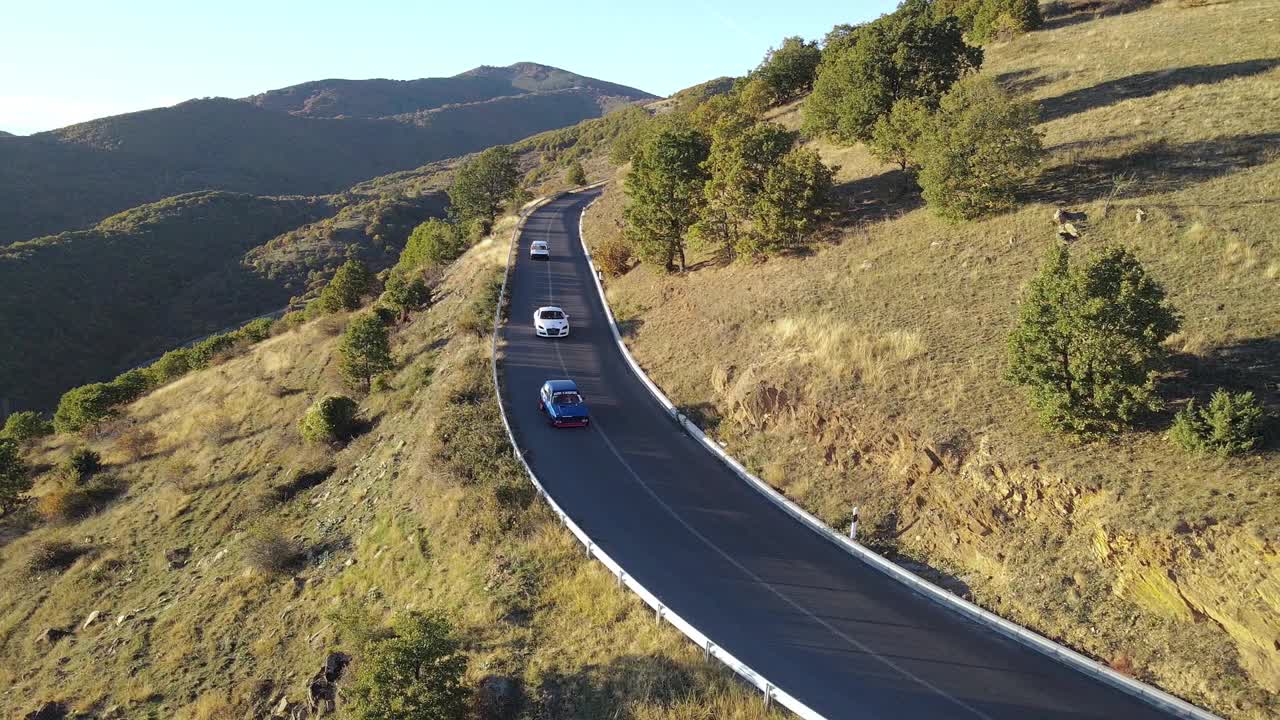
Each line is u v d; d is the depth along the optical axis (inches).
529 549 635.5
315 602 714.2
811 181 1074.1
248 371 1628.9
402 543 733.3
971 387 655.8
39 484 1338.6
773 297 996.6
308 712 549.0
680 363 1011.3
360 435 1103.0
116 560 965.2
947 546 580.1
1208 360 591.2
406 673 453.7
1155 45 1419.8
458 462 799.7
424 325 1503.4
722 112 1927.9
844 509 655.1
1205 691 411.5
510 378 1048.2
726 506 700.7
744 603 544.4
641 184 1295.5
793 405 759.1
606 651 501.7
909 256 952.3
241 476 1112.2
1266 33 1285.7
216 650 691.4
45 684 723.4
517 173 2765.7
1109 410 530.9
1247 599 412.2
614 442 849.5
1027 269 811.4
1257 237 721.6
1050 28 1877.5
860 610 533.6
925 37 1272.1
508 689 487.5
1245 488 455.5
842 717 424.2
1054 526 523.8
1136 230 800.9
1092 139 1063.0
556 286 1546.5
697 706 438.0
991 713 424.2
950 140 957.2
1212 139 941.8
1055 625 484.1
